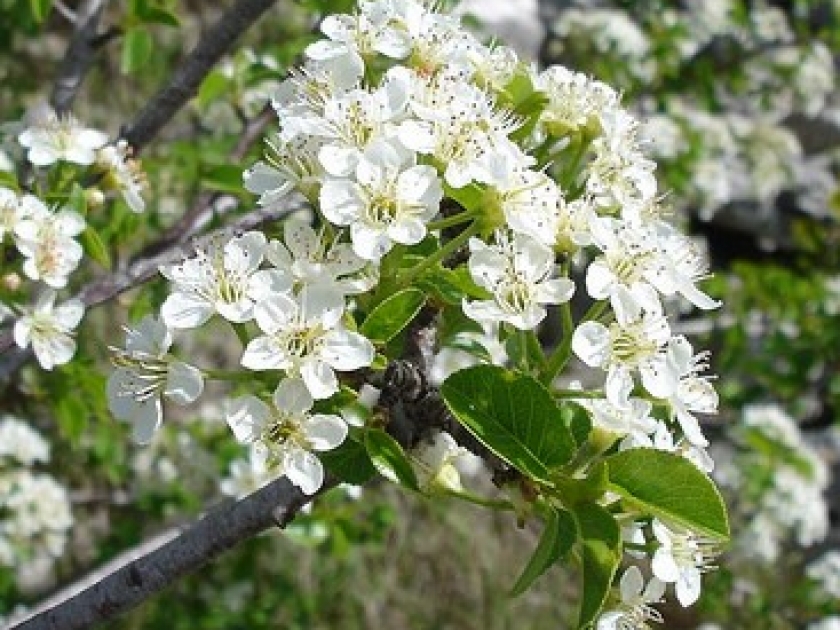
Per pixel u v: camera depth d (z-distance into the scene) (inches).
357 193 6.6
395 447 6.7
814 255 31.0
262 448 6.6
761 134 29.3
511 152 6.8
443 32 7.6
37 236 10.0
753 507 22.8
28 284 13.3
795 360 24.5
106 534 20.9
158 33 24.9
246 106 14.6
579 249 6.9
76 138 10.8
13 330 10.0
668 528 6.9
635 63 25.6
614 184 7.6
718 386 24.3
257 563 22.3
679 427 8.0
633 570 7.0
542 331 12.5
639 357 6.8
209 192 13.5
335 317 6.6
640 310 6.8
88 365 14.7
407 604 24.3
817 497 22.6
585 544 6.3
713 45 29.0
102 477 21.9
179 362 6.8
